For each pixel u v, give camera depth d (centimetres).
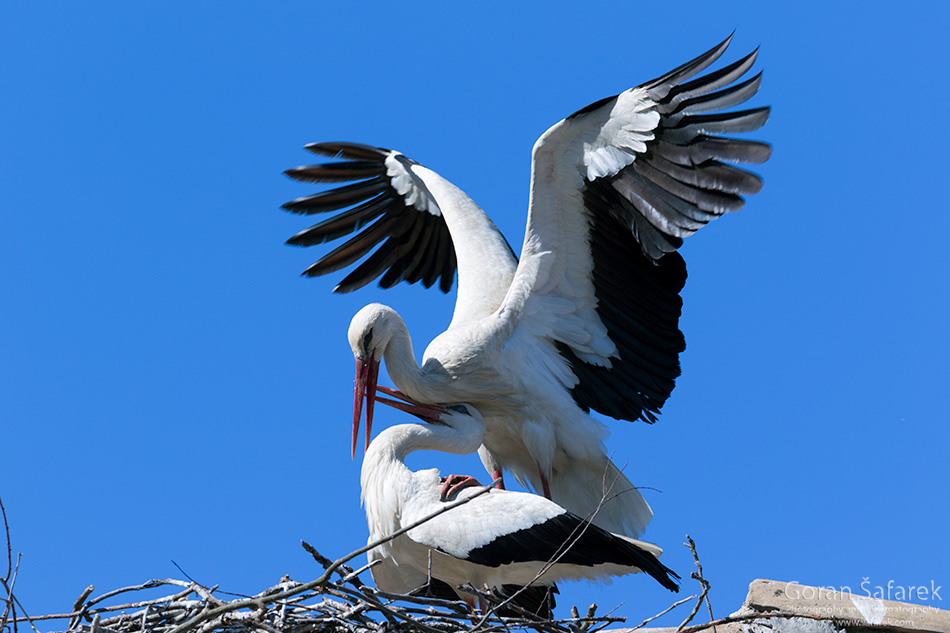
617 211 1295
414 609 990
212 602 959
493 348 1321
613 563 1087
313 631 999
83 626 963
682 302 1332
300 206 1623
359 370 1309
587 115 1262
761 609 1079
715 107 1220
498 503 1105
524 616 1047
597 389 1375
